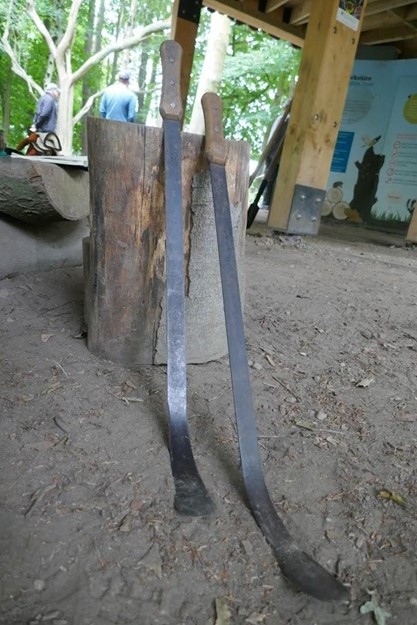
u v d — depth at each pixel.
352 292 3.44
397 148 7.78
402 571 1.14
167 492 1.30
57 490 1.28
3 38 13.88
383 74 7.74
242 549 1.15
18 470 1.34
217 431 1.61
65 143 14.20
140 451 1.46
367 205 8.23
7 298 2.51
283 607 1.02
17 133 17.03
